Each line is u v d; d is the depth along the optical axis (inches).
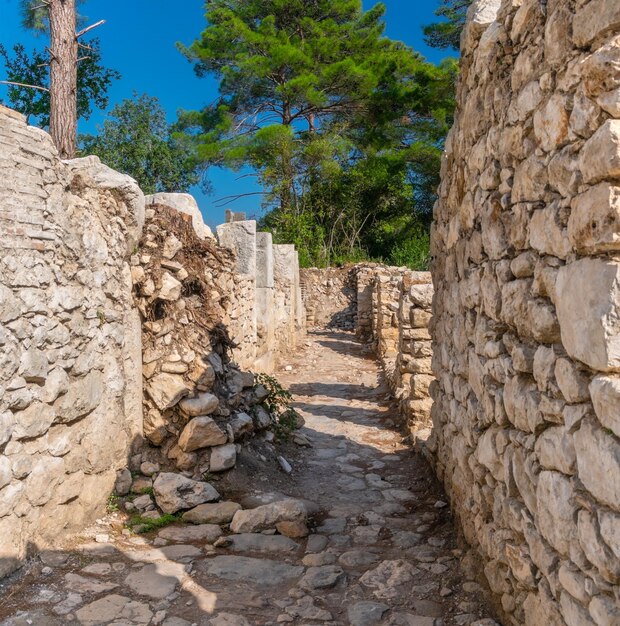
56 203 148.2
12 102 622.2
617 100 71.2
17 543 131.4
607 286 71.1
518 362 104.0
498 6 141.1
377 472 223.5
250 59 822.5
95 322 164.9
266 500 181.8
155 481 175.6
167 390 194.4
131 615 119.4
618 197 70.8
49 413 141.0
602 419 71.6
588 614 77.3
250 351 356.5
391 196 1008.2
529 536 99.8
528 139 102.0
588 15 78.3
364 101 922.7
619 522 68.5
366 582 137.2
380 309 510.0
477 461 137.0
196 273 219.0
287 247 554.6
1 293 125.6
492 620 116.3
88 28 393.4
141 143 757.9
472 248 141.3
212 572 138.9
